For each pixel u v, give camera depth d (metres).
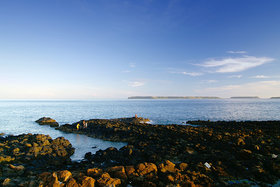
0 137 31.42
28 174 15.50
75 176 13.77
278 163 16.56
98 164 18.58
